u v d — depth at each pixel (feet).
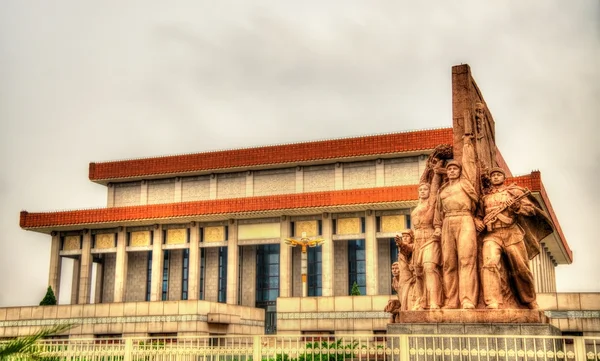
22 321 168.86
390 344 56.18
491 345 54.29
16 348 43.32
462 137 63.31
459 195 59.47
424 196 65.92
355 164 203.31
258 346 57.67
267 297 210.79
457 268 59.00
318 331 150.30
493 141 74.49
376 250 184.44
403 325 57.72
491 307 56.80
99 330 160.66
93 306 163.32
